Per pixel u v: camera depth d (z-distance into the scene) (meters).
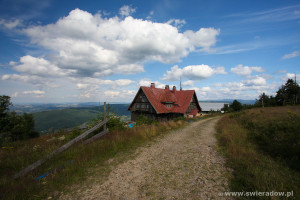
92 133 9.23
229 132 10.76
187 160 6.05
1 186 4.05
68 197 3.69
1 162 5.46
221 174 4.68
